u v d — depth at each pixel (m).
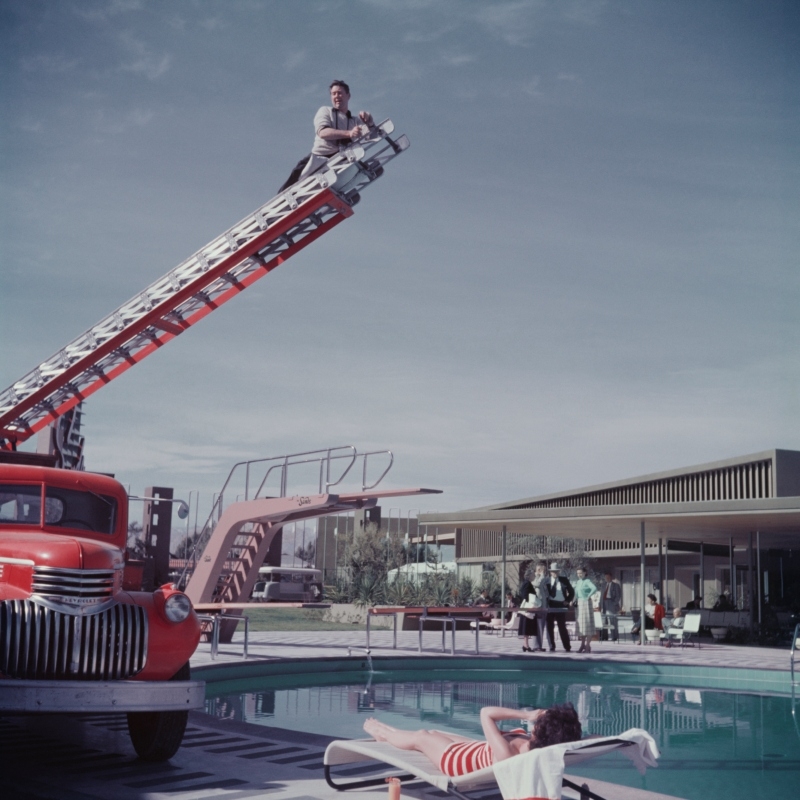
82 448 19.73
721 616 23.03
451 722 9.13
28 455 13.38
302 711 9.80
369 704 10.49
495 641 20.39
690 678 14.34
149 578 18.08
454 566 34.56
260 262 13.80
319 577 35.94
